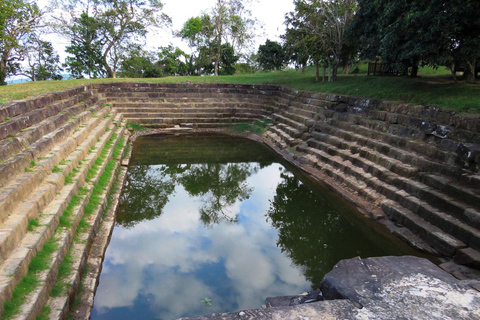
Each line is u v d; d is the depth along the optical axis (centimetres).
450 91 1071
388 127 1080
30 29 2302
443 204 715
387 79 1552
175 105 2112
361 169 1025
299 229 865
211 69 4094
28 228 496
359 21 1659
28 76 2802
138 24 3086
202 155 1587
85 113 1256
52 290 444
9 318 349
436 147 870
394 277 276
